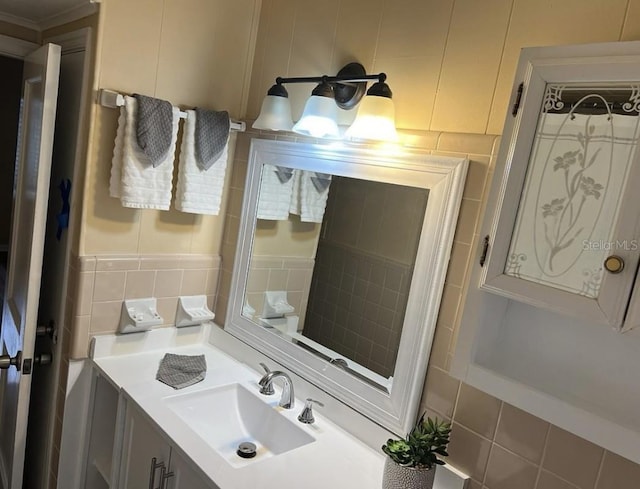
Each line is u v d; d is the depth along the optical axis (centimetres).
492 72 127
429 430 123
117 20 164
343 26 164
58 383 188
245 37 194
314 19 174
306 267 173
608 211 88
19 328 187
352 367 156
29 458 221
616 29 106
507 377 103
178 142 183
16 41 203
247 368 191
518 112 101
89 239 174
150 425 149
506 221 101
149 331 192
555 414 96
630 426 87
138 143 165
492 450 123
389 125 138
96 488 191
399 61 148
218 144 182
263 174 189
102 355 182
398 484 119
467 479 127
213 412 171
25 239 190
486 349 112
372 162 150
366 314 153
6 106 538
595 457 106
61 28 191
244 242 195
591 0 110
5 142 543
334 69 167
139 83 172
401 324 143
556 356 107
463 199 130
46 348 204
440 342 134
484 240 105
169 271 193
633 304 83
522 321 113
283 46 185
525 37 121
